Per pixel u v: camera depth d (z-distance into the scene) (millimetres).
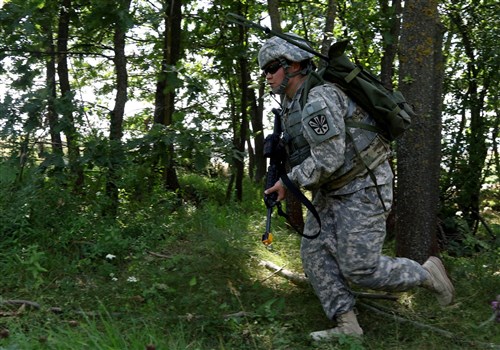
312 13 7012
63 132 5215
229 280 4723
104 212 5621
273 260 5469
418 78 4695
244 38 8867
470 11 7246
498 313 3629
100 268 4641
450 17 7277
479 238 7148
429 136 4750
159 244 5422
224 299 4375
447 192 7312
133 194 5969
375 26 6941
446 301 4031
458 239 6688
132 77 10023
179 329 3701
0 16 5434
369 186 3658
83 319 3820
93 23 5805
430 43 4688
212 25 8656
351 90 3627
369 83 3641
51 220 5000
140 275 4672
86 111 5664
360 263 3674
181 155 5598
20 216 4797
